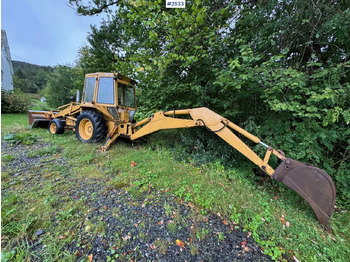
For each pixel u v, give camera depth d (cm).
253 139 198
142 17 242
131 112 374
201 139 320
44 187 186
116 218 148
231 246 132
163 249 124
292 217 172
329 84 199
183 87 315
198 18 221
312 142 213
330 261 128
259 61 254
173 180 212
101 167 244
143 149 326
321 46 229
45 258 109
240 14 269
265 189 225
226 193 192
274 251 128
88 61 981
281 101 222
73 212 151
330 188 158
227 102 282
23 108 1130
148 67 273
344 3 193
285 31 225
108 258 113
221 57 279
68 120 451
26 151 292
